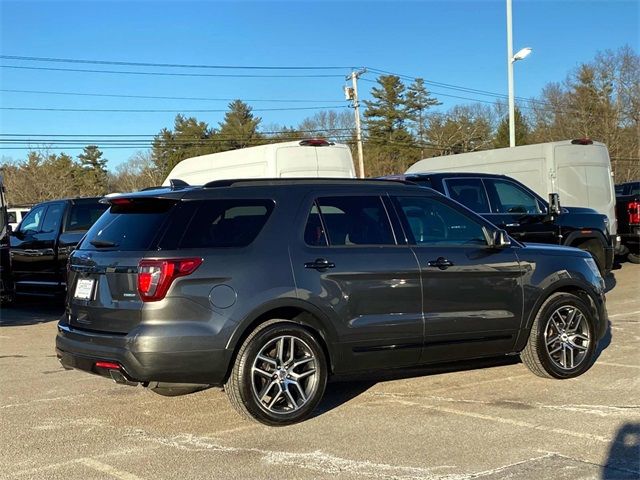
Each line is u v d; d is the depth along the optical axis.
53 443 4.97
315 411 5.62
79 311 5.31
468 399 5.92
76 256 5.53
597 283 6.76
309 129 70.62
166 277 4.86
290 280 5.21
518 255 6.32
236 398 5.07
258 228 5.30
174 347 4.83
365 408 5.70
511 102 23.72
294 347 5.25
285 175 10.76
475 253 6.09
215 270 5.00
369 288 5.52
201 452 4.73
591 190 14.10
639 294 12.01
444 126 69.31
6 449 4.86
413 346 5.71
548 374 6.45
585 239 11.50
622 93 59.09
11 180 56.78
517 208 11.06
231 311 4.99
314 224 5.50
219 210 5.23
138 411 5.77
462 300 5.94
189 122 72.50
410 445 4.79
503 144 64.56
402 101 69.12
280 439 4.96
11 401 6.17
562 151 13.77
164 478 4.27
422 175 10.93
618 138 59.22
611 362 7.18
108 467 4.48
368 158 67.31
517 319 6.23
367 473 4.29
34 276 11.83
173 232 5.04
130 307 4.91
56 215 11.62
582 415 5.40
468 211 6.26
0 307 12.94
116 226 5.42
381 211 5.84
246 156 11.16
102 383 6.78
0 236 10.87
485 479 4.15
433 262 5.81
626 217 15.87
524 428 5.11
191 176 12.41
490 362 7.23
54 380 6.98
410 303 5.69
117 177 78.06
